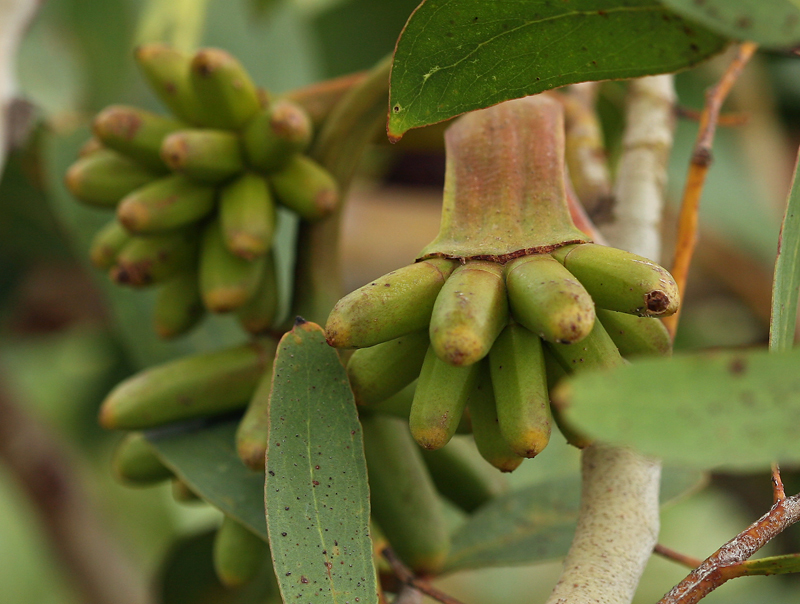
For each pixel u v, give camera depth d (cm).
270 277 54
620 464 48
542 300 44
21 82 70
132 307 63
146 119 55
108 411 52
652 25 46
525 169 48
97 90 75
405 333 46
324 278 54
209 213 54
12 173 74
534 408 45
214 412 53
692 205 51
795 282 45
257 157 53
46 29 73
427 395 45
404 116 46
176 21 75
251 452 50
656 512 48
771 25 43
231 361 53
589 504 48
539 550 54
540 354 45
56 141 65
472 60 46
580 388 40
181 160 53
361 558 46
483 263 46
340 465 47
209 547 60
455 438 55
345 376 47
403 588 51
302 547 46
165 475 54
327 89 56
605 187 55
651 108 55
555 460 63
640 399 40
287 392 47
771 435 40
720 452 40
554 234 47
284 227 64
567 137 56
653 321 46
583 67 47
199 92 53
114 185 55
